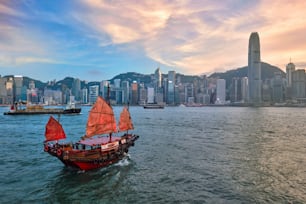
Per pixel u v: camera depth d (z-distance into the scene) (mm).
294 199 22562
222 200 22469
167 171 31359
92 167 31547
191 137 62469
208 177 28828
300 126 90938
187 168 32625
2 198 22969
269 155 40250
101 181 27656
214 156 39688
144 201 22438
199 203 21891
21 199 22812
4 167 33031
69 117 142375
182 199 22750
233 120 124438
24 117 136250
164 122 112375
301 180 27609
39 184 26656
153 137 62719
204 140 57219
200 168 32594
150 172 30938
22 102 167625
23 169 32156
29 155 40188
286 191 24453
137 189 25266
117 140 36875
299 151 43500
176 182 27219
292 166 33375
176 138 60750
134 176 29359
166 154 41344
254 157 38812
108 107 37562
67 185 26391
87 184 26719
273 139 58250
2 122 105375
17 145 49812
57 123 33406
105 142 35094
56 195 23766
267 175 29438
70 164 30656
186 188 25422
